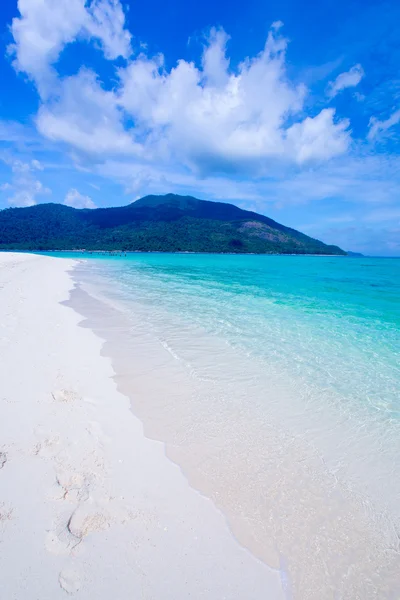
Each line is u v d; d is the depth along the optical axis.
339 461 3.77
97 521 2.68
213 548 2.60
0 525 2.54
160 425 4.30
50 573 2.23
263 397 5.20
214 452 3.81
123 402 4.82
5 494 2.85
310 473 3.55
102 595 2.13
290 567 2.52
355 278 28.06
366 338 8.51
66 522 2.63
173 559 2.46
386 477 3.53
